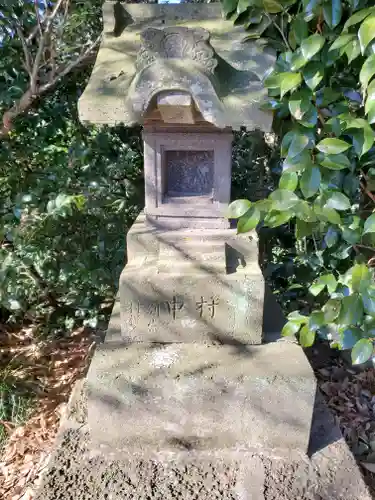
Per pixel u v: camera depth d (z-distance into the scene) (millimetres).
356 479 1571
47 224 2432
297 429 1642
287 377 1610
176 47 1438
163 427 1657
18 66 2572
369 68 1421
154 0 2662
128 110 1484
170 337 1788
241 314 1748
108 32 1698
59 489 1521
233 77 1539
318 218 1639
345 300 1640
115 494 1507
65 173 2648
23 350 2969
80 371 2750
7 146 2725
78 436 1752
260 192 2840
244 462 1631
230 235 1799
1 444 2238
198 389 1616
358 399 2527
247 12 1646
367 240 1981
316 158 1645
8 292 2574
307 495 1512
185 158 1791
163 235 1799
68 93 2820
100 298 3049
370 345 1641
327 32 1641
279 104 1603
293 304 2785
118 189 2873
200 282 1714
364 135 1561
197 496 1502
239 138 3039
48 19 2178
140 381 1617
